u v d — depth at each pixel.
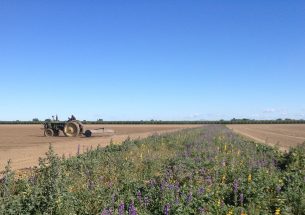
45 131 53.44
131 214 9.77
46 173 11.54
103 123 157.00
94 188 11.91
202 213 10.01
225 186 12.85
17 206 9.55
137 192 11.65
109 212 9.75
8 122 149.88
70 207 9.63
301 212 11.21
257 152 24.66
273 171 15.44
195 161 18.28
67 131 52.00
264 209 11.25
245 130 89.00
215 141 32.75
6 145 37.06
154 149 27.50
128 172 15.45
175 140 33.16
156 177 14.52
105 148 24.62
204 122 163.12
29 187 10.50
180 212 10.06
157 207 10.65
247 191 11.95
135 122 157.25
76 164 16.41
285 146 39.34
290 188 12.60
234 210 10.66
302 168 17.30
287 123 167.00
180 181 14.25
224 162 17.28
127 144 26.80
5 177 12.23
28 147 34.59
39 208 9.45
